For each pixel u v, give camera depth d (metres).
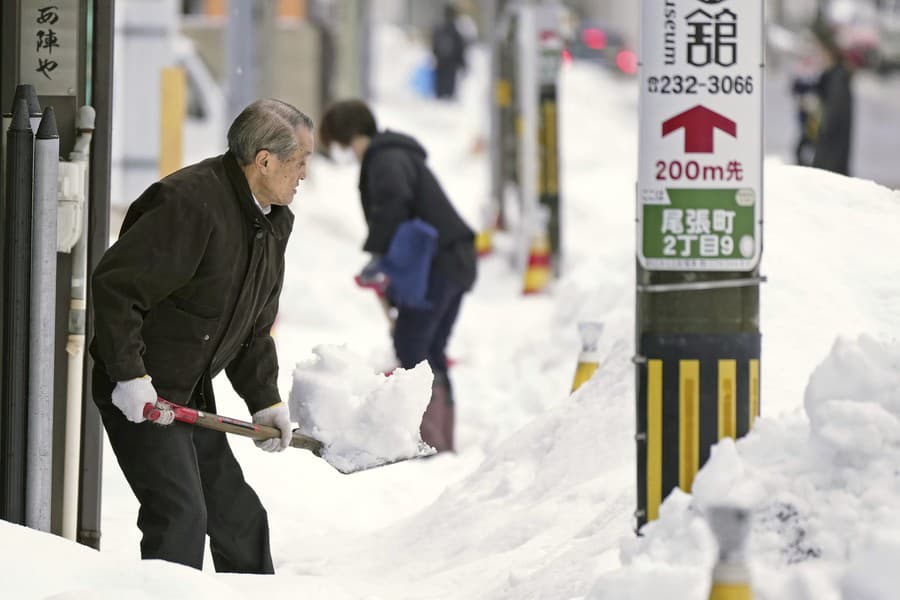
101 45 15.48
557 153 42.16
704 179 11.95
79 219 15.12
